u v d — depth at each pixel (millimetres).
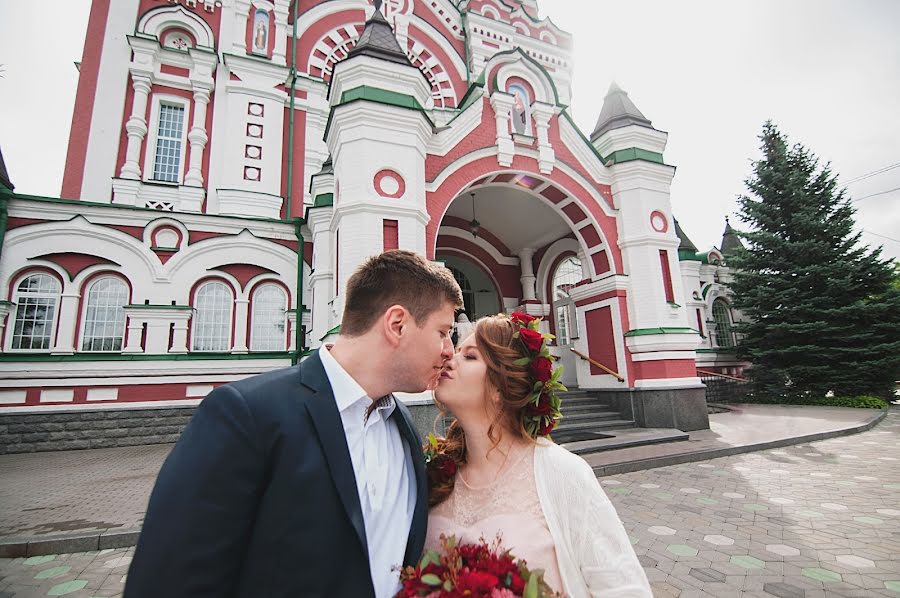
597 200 10422
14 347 8922
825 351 14469
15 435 8484
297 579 1056
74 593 3270
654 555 3658
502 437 1611
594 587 1300
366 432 1376
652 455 6934
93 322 9523
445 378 1662
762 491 5320
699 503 4945
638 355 9773
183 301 10156
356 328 1419
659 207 10547
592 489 1392
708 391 15734
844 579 3164
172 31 13891
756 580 3189
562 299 14180
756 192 17359
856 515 4422
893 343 13797
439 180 8711
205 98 13336
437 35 17609
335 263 8195
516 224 14172
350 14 16344
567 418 9469
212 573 965
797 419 10891
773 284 15891
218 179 13117
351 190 7641
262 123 13680
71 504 5070
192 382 9781
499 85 9680
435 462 1728
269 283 11008
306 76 14609
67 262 9477
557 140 10203
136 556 964
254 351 10461
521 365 1580
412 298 1393
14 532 4199
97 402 9094
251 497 1065
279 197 13273
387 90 8109
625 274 10297
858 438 8680
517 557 1312
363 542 1138
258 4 14617
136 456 7977
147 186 12297
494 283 15086
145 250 10008
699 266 17922
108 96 12516
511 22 19750
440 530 1557
